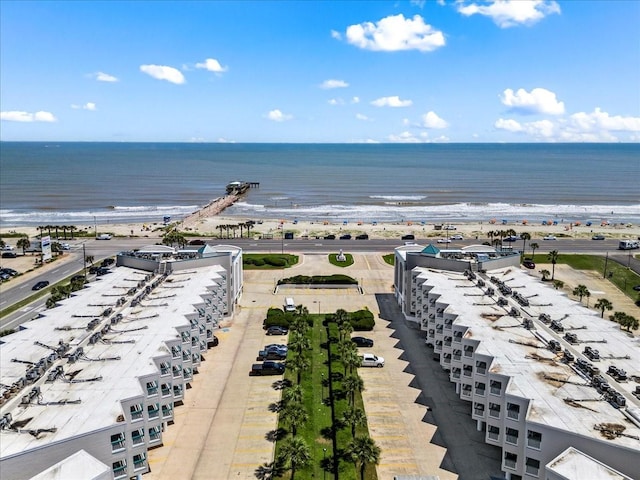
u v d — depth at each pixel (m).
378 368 83.81
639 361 59.69
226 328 100.50
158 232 193.62
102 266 141.38
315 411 70.50
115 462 49.25
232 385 78.00
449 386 78.25
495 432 58.19
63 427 47.81
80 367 59.56
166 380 63.84
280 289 125.50
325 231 197.38
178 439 64.25
